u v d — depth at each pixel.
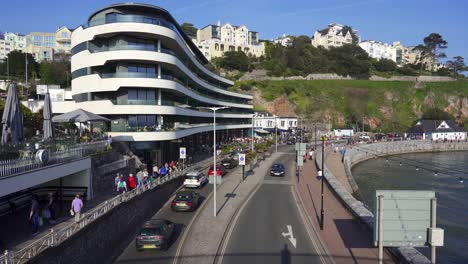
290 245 19.50
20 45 161.00
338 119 130.38
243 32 172.62
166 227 19.22
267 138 93.19
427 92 144.62
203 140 70.94
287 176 42.91
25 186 16.72
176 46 44.62
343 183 48.94
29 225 17.52
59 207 21.42
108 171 26.67
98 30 38.59
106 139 30.89
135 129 37.97
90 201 23.08
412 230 12.18
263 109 122.00
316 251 18.64
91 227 16.55
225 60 143.62
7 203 19.42
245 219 24.47
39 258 12.57
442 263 24.77
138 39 40.12
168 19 43.97
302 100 132.38
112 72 40.06
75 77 43.84
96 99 40.56
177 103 49.72
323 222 23.56
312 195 32.47
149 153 40.75
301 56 158.88
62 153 21.22
